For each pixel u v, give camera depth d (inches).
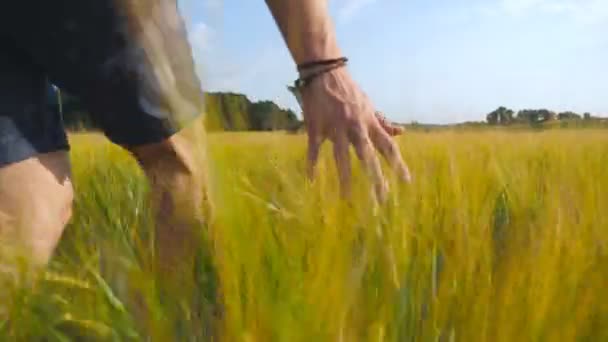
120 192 49.7
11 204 28.2
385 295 21.6
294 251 21.0
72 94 29.9
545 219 24.8
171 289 23.2
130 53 28.4
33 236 28.4
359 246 21.8
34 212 28.6
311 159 30.2
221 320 20.6
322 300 18.8
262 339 18.6
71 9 27.7
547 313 21.6
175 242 27.6
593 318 22.3
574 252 23.9
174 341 21.8
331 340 18.5
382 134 30.8
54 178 29.7
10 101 28.8
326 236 20.2
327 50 30.6
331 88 30.5
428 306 22.8
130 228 34.5
